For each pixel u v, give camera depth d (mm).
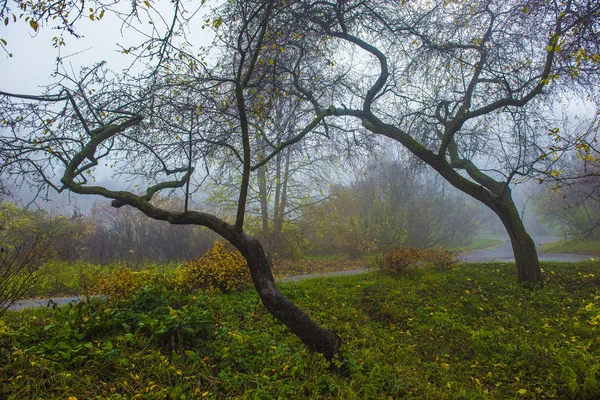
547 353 5496
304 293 8711
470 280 9953
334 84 9352
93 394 3674
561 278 10070
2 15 3748
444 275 10578
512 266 11891
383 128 9664
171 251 17562
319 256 21625
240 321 6375
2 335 4477
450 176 9750
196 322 5266
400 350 5801
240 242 5016
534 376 5027
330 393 4324
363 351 5516
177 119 5949
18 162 4938
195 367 4453
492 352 5906
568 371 4609
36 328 4695
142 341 4797
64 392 3604
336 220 21734
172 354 4637
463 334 6703
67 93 5051
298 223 20984
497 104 8500
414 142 9672
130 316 5348
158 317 5348
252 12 5504
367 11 7973
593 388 4320
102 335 4883
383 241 21875
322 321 6895
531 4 7879
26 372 3789
